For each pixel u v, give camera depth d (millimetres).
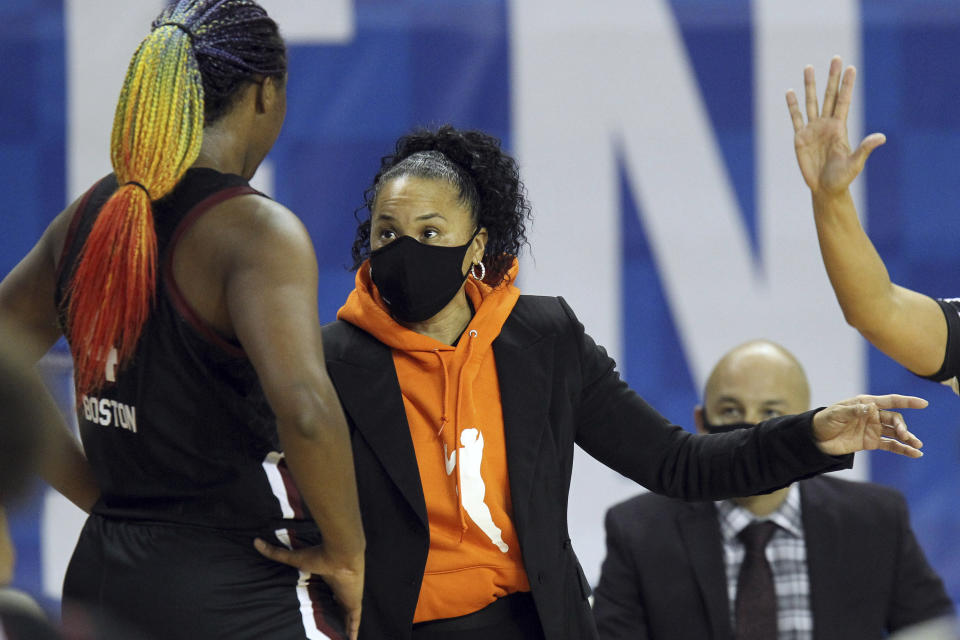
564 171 17297
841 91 8961
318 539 7961
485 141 9922
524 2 17328
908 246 17188
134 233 7391
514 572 9125
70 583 7828
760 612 12047
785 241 17234
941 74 17156
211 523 7637
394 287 9227
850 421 9000
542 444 9312
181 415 7535
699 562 12273
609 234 17297
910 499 17125
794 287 17234
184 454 7586
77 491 8336
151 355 7496
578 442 9945
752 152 17266
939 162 17172
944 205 17172
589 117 17297
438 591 9016
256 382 7629
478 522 9062
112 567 7609
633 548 12570
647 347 17297
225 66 7738
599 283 17297
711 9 17297
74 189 17266
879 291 8875
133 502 7754
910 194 17188
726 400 12891
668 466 9711
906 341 8961
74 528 16438
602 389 9797
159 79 7488
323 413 7160
